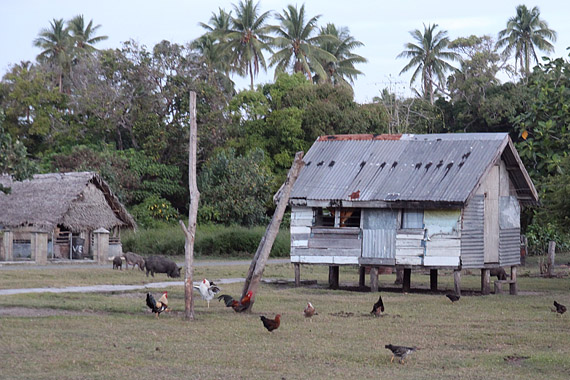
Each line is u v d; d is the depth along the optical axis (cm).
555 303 2219
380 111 6869
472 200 2909
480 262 2914
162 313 2083
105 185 4688
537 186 3497
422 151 3108
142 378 1264
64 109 7350
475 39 8988
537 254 5394
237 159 6247
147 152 6650
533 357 1506
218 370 1344
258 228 5762
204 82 6900
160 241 5219
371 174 3062
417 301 2569
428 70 9281
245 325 1897
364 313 2206
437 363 1453
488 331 1861
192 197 2012
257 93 6931
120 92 6844
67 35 9244
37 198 4462
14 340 1565
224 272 3666
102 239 4319
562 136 3388
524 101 6575
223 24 8544
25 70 7331
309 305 2062
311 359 1472
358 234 3011
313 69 8338
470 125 7000
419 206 2858
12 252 4197
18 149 3816
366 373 1348
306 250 3089
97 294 2512
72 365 1354
